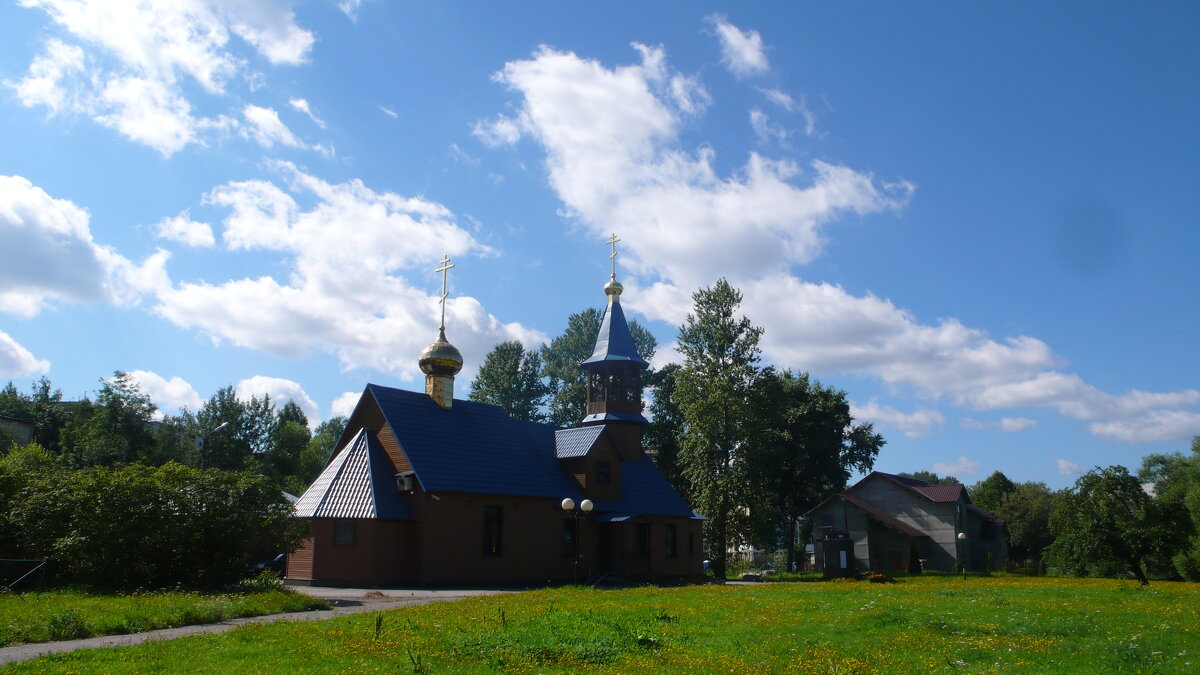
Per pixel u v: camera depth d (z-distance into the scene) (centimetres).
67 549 2503
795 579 5028
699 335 5478
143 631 1731
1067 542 3297
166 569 2631
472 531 3734
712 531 5344
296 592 2595
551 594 2705
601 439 4444
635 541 4478
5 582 2442
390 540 3525
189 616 1895
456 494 3678
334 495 3591
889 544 6438
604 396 4878
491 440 4144
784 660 1328
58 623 1647
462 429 4056
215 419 8038
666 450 7081
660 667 1259
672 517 4772
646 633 1535
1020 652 1398
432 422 3950
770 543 6938
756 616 1884
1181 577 5103
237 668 1240
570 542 4200
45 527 2594
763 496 5512
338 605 2431
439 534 3597
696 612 1983
